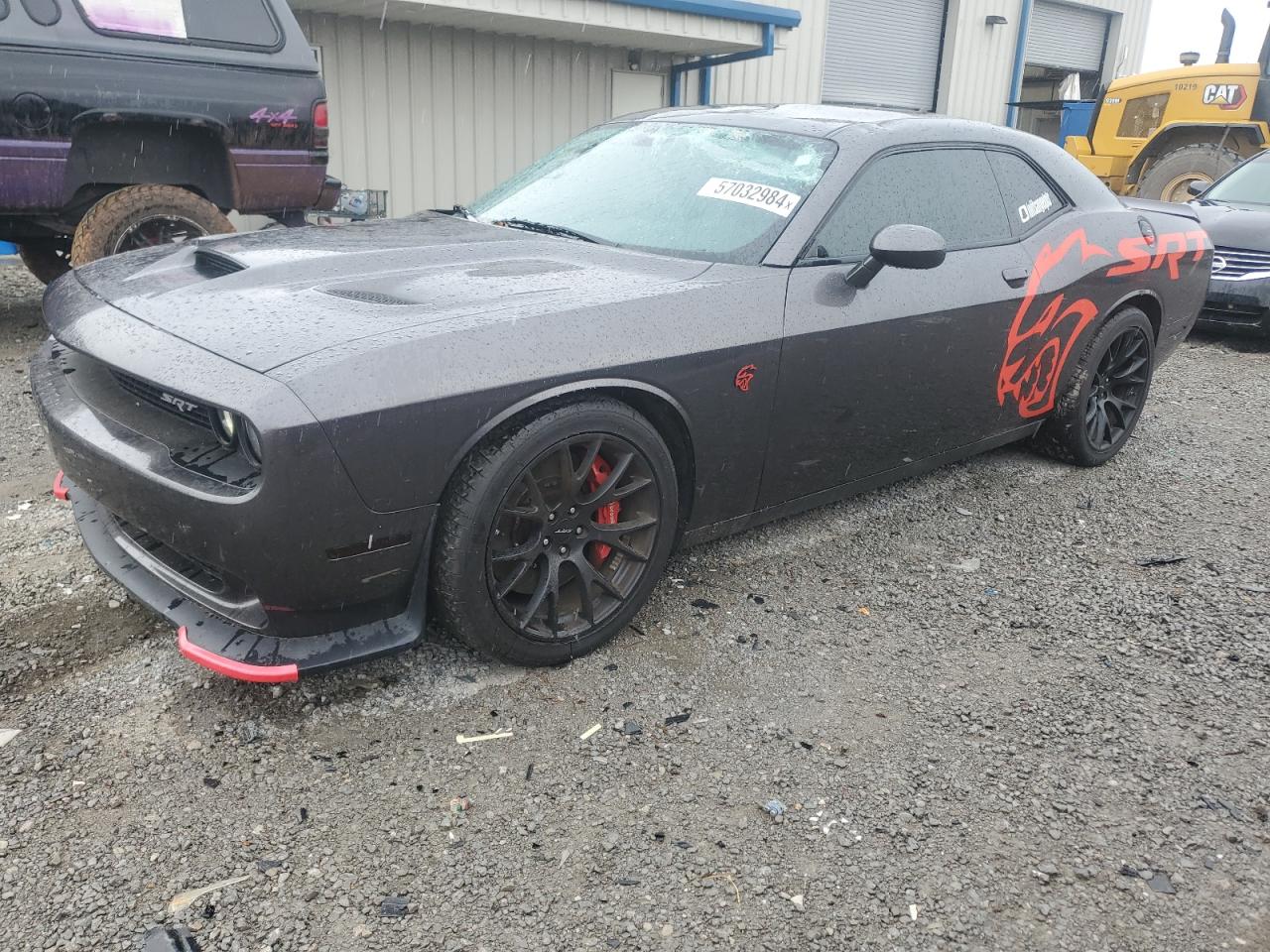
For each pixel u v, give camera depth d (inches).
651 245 127.5
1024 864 87.1
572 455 107.9
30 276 335.0
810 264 124.8
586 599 111.2
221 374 86.9
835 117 145.9
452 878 81.4
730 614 126.5
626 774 95.0
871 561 144.6
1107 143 494.6
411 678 108.0
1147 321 184.5
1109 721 108.5
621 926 77.6
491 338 96.6
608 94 496.4
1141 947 79.3
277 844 83.8
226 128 229.5
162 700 101.9
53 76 205.8
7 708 99.1
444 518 97.7
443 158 451.2
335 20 405.1
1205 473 191.0
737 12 432.8
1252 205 330.3
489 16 391.5
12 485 153.9
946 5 711.1
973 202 150.9
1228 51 463.8
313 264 110.5
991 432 163.2
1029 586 139.6
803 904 81.0
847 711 107.6
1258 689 116.1
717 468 119.7
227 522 86.1
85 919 75.2
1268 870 88.2
